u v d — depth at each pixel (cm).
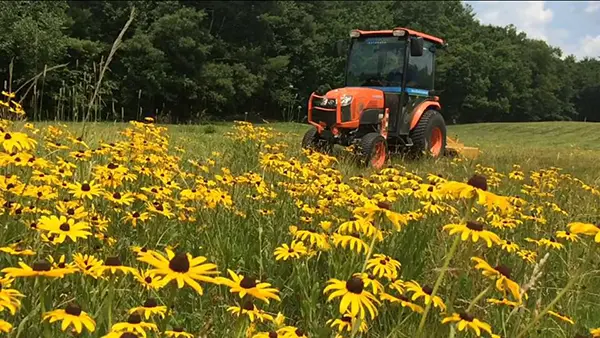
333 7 5538
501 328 307
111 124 836
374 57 1190
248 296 216
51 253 292
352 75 1203
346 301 204
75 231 250
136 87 3397
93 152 467
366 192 529
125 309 258
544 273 396
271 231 397
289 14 4572
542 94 6844
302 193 465
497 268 247
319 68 4634
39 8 2658
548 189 691
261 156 655
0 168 389
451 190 236
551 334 319
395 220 270
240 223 413
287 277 352
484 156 1180
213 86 3781
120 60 3397
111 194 370
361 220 277
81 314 191
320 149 1008
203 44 3788
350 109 1030
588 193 698
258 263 360
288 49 4597
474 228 230
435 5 6506
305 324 293
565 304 356
